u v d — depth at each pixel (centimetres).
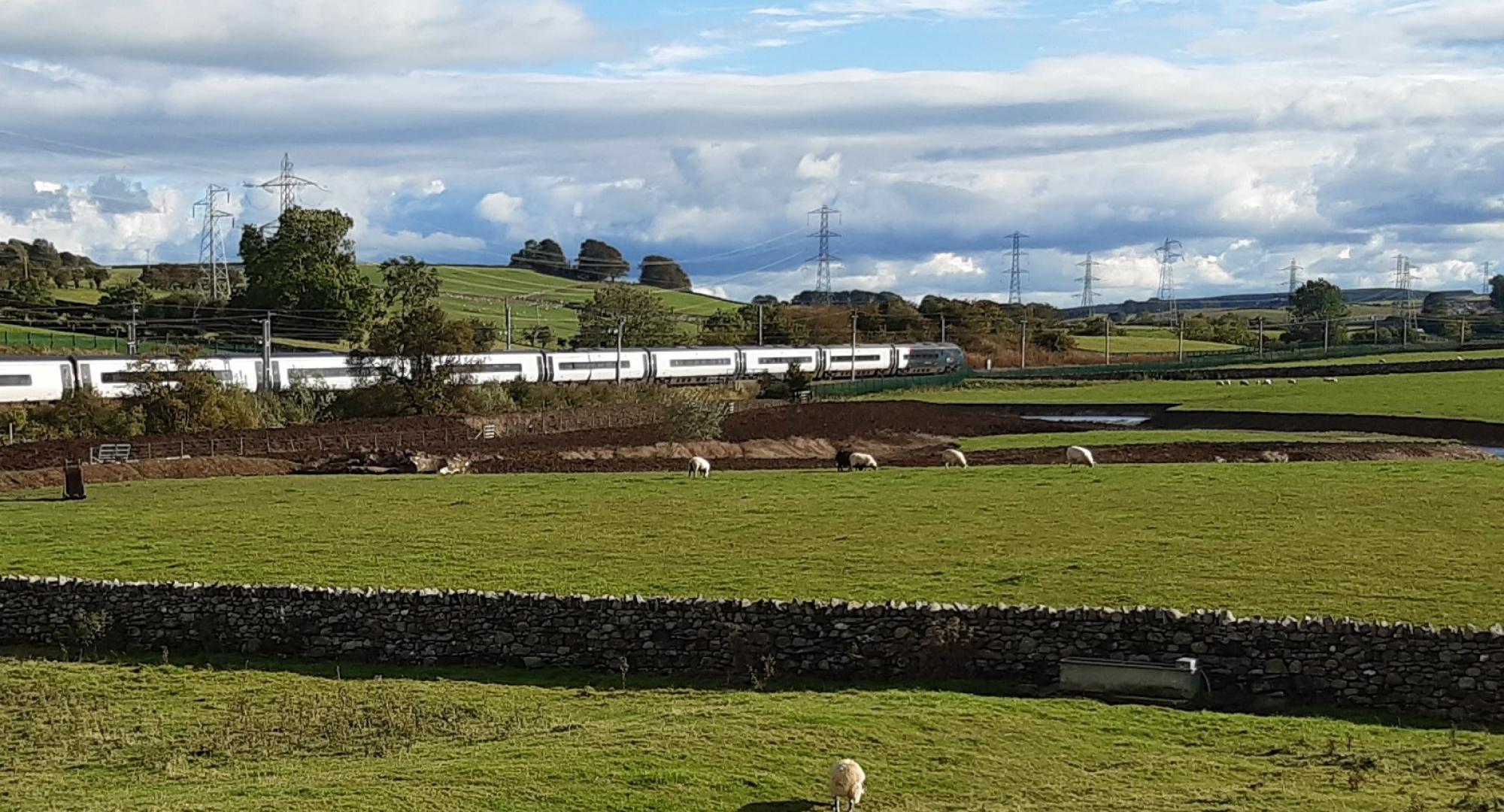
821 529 4316
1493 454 7512
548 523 4594
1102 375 14612
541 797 2244
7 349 12531
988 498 4850
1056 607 3073
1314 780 2298
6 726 2934
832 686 3038
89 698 3136
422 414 9806
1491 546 3753
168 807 2261
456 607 3372
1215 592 3309
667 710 2845
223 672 3328
